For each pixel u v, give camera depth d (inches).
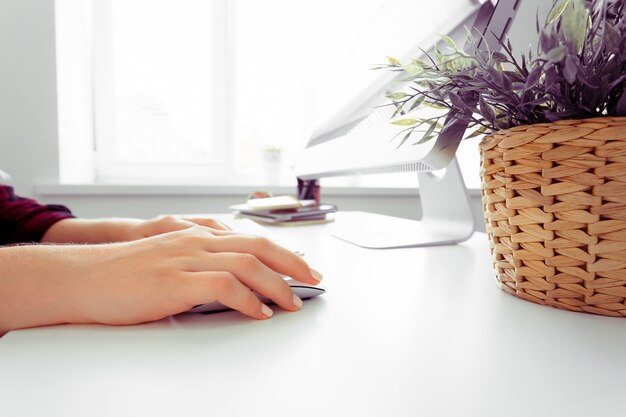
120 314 12.5
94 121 79.0
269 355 10.4
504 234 15.2
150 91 80.6
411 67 15.8
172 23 80.9
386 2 31.7
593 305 13.4
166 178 81.4
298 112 85.1
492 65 13.8
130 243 14.5
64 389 8.6
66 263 13.3
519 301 15.0
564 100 12.9
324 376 9.3
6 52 63.9
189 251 13.9
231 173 83.8
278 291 13.7
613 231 12.7
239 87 83.6
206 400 8.2
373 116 30.4
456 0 23.3
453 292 16.2
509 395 8.5
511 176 14.3
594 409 8.0
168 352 10.6
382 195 74.9
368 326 12.5
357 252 24.7
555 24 12.3
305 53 84.4
